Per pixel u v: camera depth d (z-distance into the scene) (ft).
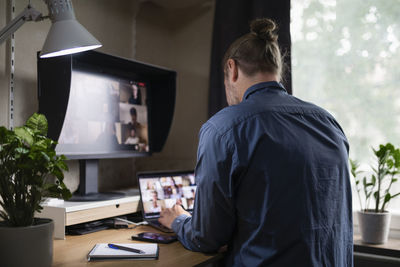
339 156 3.07
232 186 2.85
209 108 6.09
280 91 3.20
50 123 4.22
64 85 4.06
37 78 4.42
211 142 2.96
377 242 4.54
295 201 2.76
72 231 4.00
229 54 3.43
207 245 3.14
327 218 2.91
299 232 2.74
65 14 3.46
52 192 2.96
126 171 6.40
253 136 2.83
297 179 2.78
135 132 5.48
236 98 3.43
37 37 4.75
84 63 4.64
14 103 4.45
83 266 2.93
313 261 2.77
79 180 5.00
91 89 4.72
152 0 6.47
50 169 2.85
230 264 3.11
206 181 2.95
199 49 6.46
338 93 5.58
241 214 2.91
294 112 3.03
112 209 4.36
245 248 2.91
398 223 5.01
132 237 3.79
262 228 2.78
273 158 2.78
